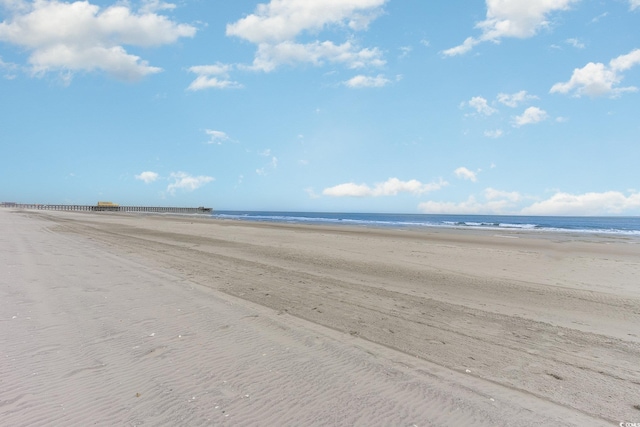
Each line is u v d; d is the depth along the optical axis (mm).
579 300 8641
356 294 8656
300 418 3379
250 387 3922
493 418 3494
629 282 11016
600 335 6141
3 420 3160
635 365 4918
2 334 5086
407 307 7625
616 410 3725
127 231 27719
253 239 22688
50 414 3283
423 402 3744
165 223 41625
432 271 12242
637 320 7082
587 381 4395
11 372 4023
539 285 10312
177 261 12828
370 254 16250
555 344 5672
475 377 4406
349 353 4969
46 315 6012
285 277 10516
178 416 3324
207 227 34906
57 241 17953
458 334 6020
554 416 3574
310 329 5930
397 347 5312
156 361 4469
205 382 3994
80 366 4250
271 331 5742
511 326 6547
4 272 9320
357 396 3812
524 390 4109
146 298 7395
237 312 6691
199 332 5547
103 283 8641
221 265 12289
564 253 18062
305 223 52594
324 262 13656
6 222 32906
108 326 5625
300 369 4406
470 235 30297
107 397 3607
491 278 11227
